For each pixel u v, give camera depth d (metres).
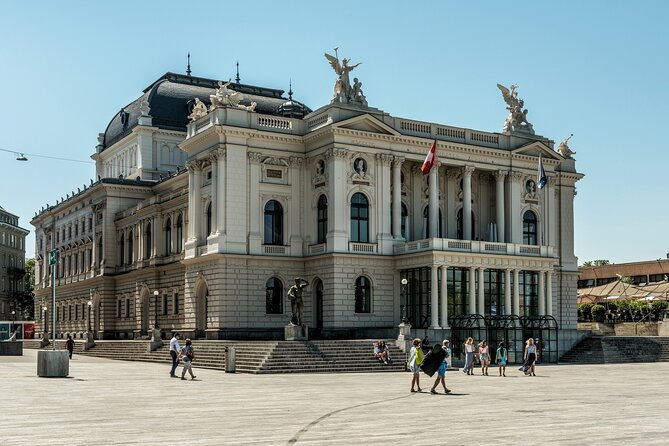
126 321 103.56
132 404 32.44
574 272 96.56
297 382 45.94
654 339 82.38
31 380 45.31
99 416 28.09
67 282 121.81
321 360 57.66
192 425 25.62
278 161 78.62
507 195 86.88
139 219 99.75
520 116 89.50
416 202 83.44
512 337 74.88
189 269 80.12
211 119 78.12
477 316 72.75
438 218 82.81
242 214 76.12
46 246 135.12
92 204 112.31
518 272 79.94
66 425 25.58
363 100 79.62
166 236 94.19
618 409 31.03
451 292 75.50
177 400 34.25
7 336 121.62
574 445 21.62
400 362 59.56
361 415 28.55
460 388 42.25
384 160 78.81
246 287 75.69
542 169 81.44
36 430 24.39
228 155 75.81
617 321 128.50
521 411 30.11
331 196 76.00
